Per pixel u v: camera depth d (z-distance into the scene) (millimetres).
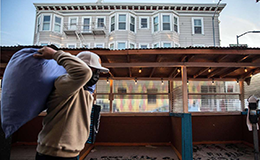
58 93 823
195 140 5469
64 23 10461
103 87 6473
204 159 3959
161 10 10172
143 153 4371
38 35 10016
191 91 6594
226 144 5379
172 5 10328
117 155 4211
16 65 737
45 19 10258
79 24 10430
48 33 9984
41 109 847
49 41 9906
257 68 5160
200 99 6316
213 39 10266
